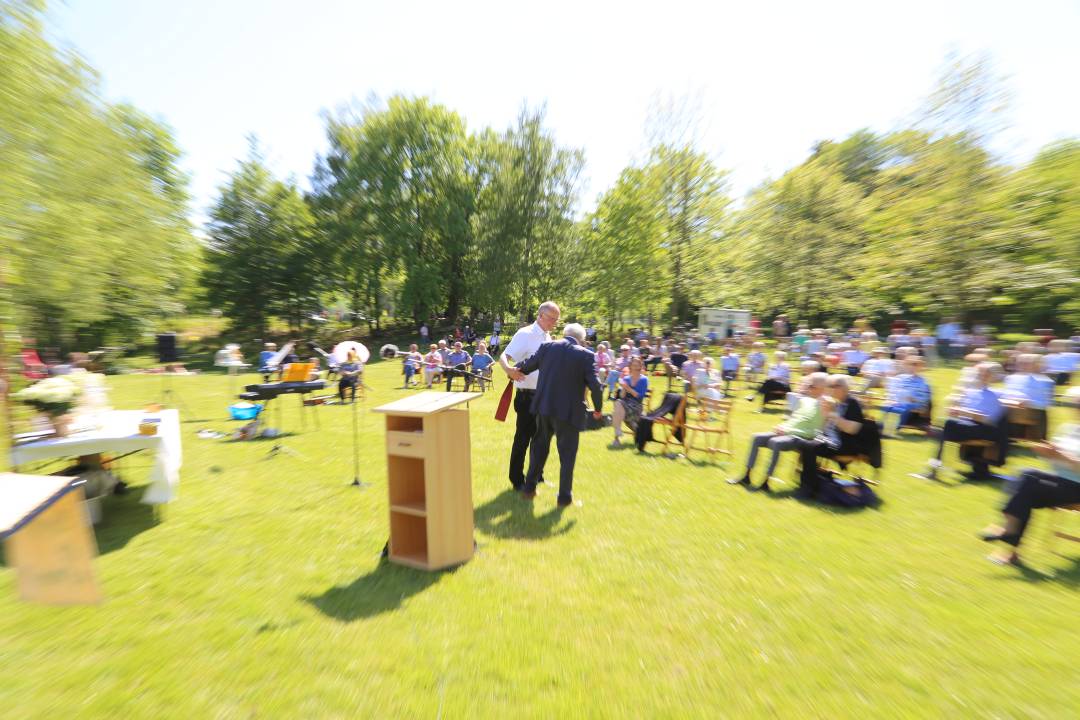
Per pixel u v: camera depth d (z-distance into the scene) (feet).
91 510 15.12
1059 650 9.53
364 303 114.42
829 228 84.74
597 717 7.72
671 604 10.99
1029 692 8.41
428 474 12.09
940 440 21.35
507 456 23.25
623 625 10.17
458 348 54.24
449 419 12.43
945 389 40.93
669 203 87.40
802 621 10.39
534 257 104.17
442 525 12.41
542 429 17.28
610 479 20.25
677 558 13.24
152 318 70.33
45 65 26.91
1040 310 60.85
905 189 57.16
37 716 7.61
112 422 16.25
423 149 106.52
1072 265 44.27
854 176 108.06
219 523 15.39
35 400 14.06
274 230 103.14
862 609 10.90
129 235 38.34
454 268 114.93
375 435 28.30
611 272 95.96
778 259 86.99
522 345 18.28
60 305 32.55
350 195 102.42
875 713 7.91
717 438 27.68
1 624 9.95
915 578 12.35
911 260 52.80
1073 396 13.26
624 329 118.42
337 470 21.22
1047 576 12.57
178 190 75.66
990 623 10.41
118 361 68.59
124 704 7.88
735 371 46.93
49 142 27.43
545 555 13.32
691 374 34.30
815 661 9.14
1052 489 12.91
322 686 8.30
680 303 93.40
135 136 42.19
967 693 8.36
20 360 26.53
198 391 48.06
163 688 8.24
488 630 9.91
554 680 8.51
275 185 104.32
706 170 86.17
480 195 114.01
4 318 25.27
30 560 10.28
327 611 10.53
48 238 27.94
